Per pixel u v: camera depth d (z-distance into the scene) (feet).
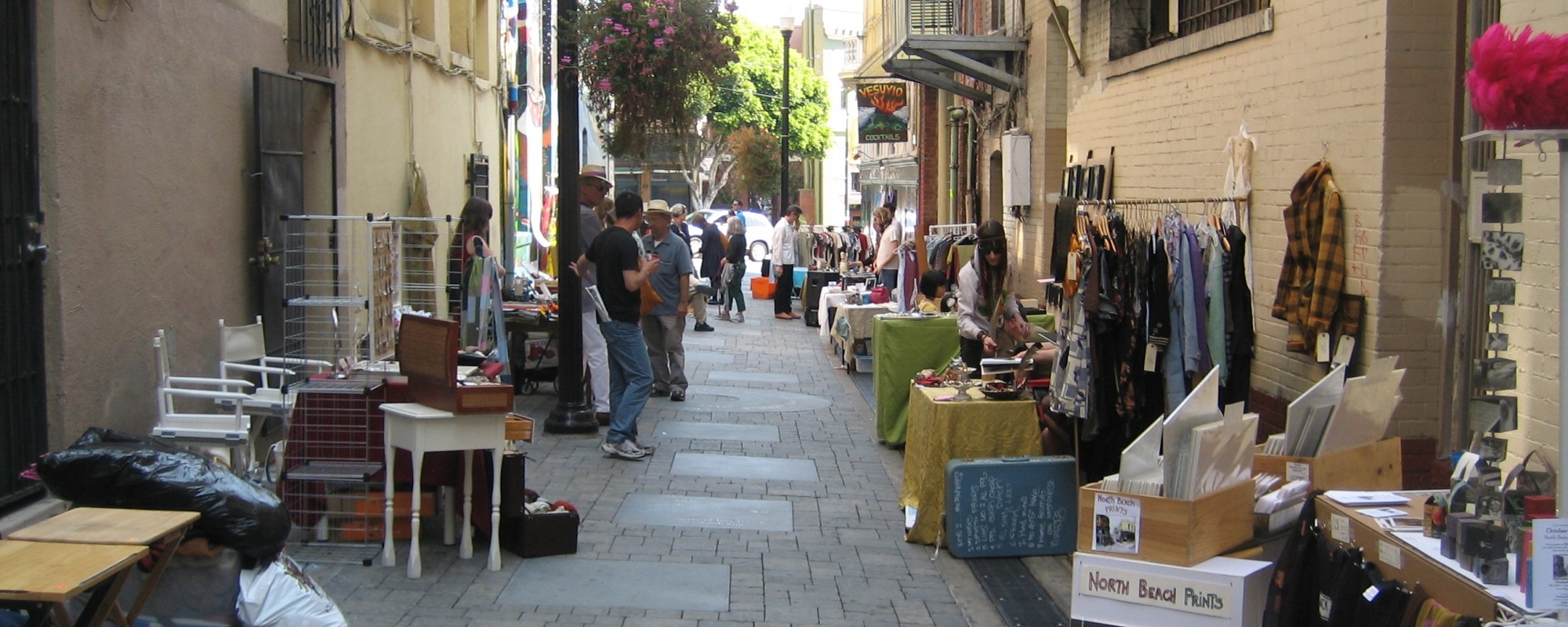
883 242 59.21
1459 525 13.05
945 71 64.13
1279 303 24.93
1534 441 19.19
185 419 21.49
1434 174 22.13
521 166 65.21
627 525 25.41
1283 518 17.66
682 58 41.11
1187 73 31.58
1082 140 41.16
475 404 20.79
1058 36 47.09
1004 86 53.11
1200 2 32.09
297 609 15.47
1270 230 26.68
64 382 19.01
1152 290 22.84
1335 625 14.53
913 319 34.45
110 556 12.12
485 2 51.52
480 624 19.01
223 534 15.01
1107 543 16.75
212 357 24.39
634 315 31.27
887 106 74.38
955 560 23.82
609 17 40.63
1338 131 23.66
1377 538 14.35
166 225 22.49
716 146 171.32
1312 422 18.21
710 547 24.07
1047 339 28.32
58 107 18.81
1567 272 12.46
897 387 34.19
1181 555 16.26
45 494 18.65
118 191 20.68
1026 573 23.03
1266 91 26.86
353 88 33.17
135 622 14.34
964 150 67.46
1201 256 23.35
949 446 24.63
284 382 22.59
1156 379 23.53
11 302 17.92
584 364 36.19
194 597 15.07
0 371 17.65
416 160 39.58
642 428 36.29
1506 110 12.48
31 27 18.29
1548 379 18.84
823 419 38.83
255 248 26.22
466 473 21.98
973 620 20.27
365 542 22.63
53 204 18.74
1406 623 13.48
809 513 27.02
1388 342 22.33
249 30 26.20
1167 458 16.46
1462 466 16.99
